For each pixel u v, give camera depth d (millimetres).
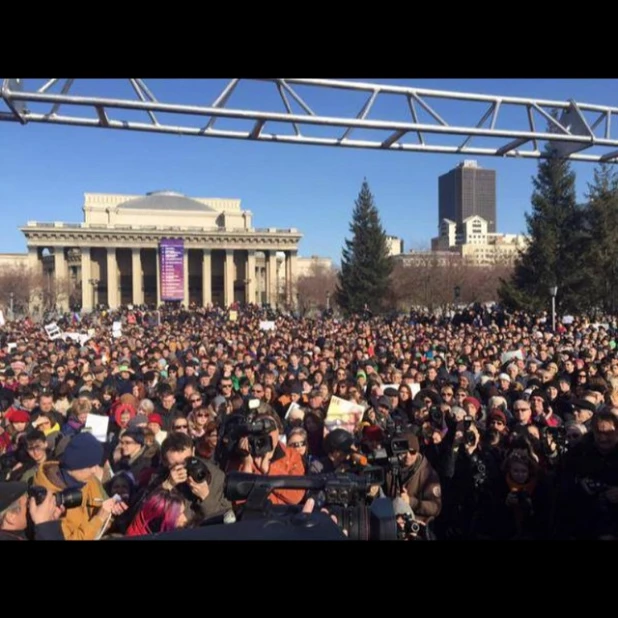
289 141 8789
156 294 105312
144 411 8211
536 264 44219
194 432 7023
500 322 35438
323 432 7945
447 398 9219
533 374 11328
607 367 11258
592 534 4797
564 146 9742
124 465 6137
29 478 4777
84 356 15898
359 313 59688
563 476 5238
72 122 7906
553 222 44531
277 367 14008
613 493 4805
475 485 5680
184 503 3873
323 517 1828
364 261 61250
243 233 102062
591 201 43156
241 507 2545
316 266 93812
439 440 6090
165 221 106438
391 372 11367
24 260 105375
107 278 101562
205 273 101938
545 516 5402
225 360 14445
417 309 61000
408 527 3701
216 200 116438
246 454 4547
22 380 11375
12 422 7418
